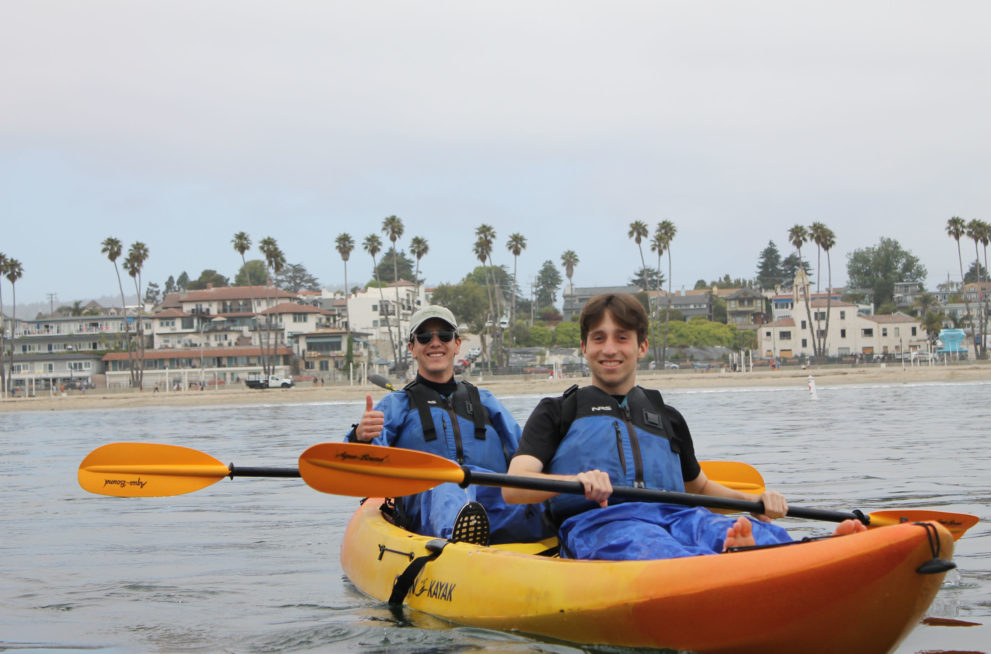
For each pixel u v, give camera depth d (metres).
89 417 40.88
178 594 5.74
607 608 3.92
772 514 4.38
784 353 83.81
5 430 30.95
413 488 4.70
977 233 77.94
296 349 81.31
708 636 3.69
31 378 81.00
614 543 4.22
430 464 4.61
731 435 18.59
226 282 128.50
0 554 7.29
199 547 7.43
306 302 95.62
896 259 120.44
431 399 5.73
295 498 10.53
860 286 120.81
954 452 13.70
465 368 71.38
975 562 5.97
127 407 52.88
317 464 4.85
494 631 4.37
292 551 7.16
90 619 5.16
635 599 3.85
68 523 8.94
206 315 86.12
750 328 98.25
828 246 73.25
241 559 6.88
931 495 9.12
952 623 4.58
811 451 14.52
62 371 80.94
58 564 6.82
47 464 16.53
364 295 88.19
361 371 71.69
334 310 97.56
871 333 82.25
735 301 107.88
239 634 4.75
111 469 6.01
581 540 4.39
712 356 84.25
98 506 10.21
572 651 4.05
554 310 116.50
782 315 101.88
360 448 4.75
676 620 3.74
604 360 4.49
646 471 4.41
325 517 8.97
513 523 5.46
